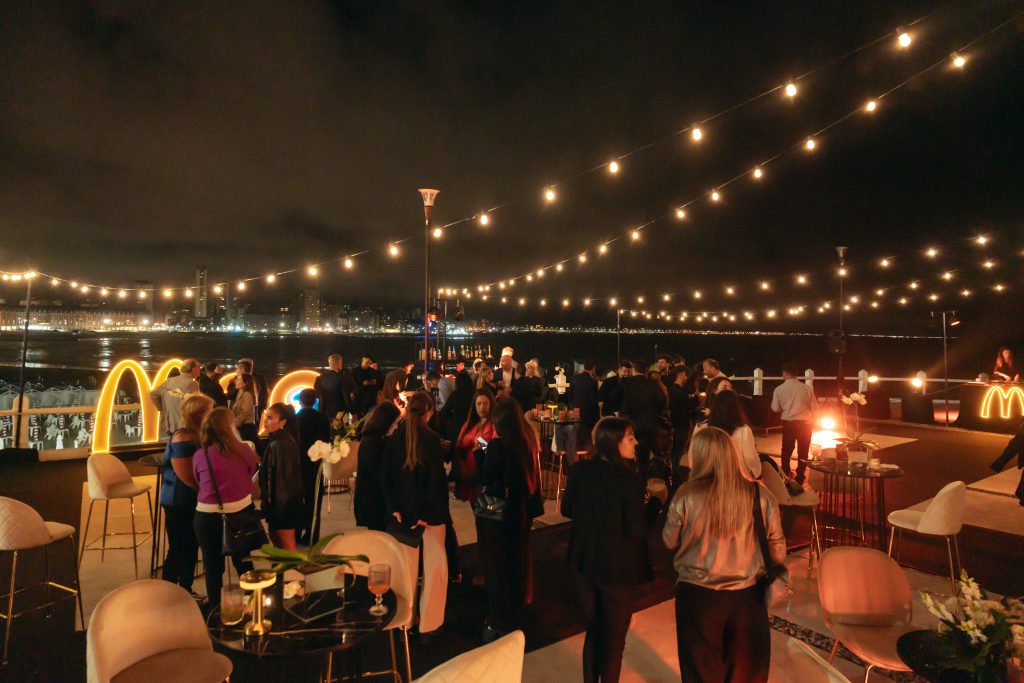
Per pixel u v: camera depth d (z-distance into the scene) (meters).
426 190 11.05
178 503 4.69
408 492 4.22
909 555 5.95
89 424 11.62
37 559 5.82
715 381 8.00
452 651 4.17
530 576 4.31
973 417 13.27
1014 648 2.28
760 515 2.88
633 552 3.30
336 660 4.04
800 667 2.42
